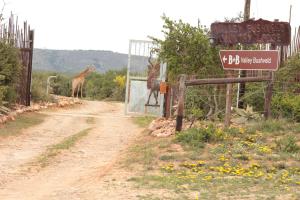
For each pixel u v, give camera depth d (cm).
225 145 1560
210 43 2141
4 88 2358
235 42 2111
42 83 4041
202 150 1536
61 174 1348
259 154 1488
